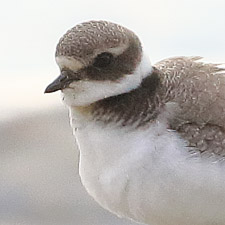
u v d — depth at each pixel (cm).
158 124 246
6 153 273
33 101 285
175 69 248
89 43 246
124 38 247
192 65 249
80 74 247
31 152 274
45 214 267
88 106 247
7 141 275
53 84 247
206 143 246
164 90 247
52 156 273
